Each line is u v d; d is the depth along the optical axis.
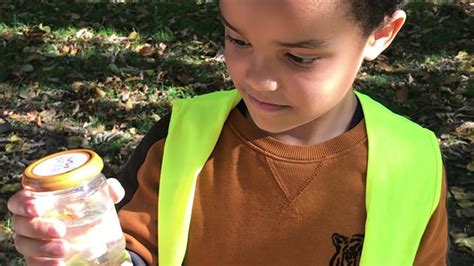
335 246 1.42
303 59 1.19
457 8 6.10
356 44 1.24
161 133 1.53
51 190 1.13
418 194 1.45
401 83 5.02
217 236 1.43
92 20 6.16
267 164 1.44
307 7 1.11
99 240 1.19
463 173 4.05
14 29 5.96
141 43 5.77
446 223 1.52
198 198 1.45
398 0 1.31
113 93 5.02
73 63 5.40
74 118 4.73
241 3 1.13
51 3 6.46
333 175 1.44
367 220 1.41
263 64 1.19
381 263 1.40
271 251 1.42
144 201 1.48
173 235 1.42
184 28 6.03
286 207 1.42
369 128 1.47
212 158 1.47
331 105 1.28
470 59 5.32
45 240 1.18
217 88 5.11
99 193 1.20
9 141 4.48
